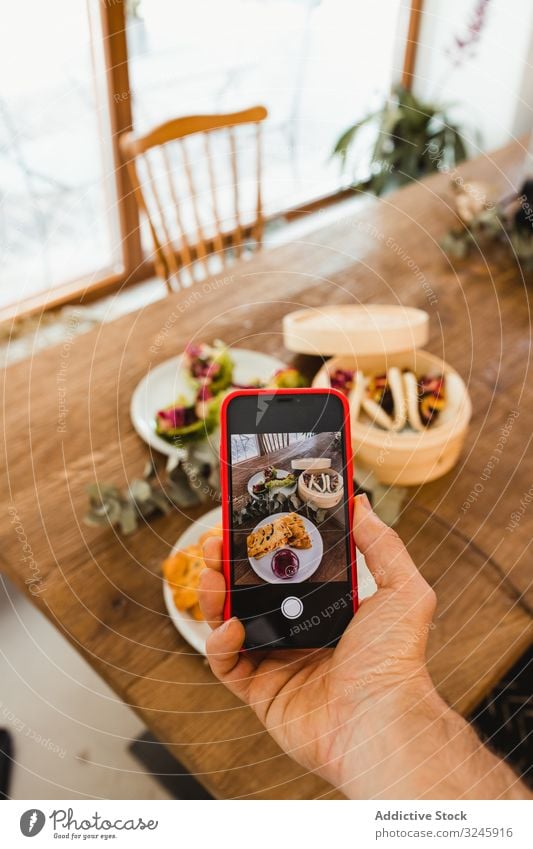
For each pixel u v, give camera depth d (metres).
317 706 0.58
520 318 1.04
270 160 2.27
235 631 0.55
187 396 0.86
